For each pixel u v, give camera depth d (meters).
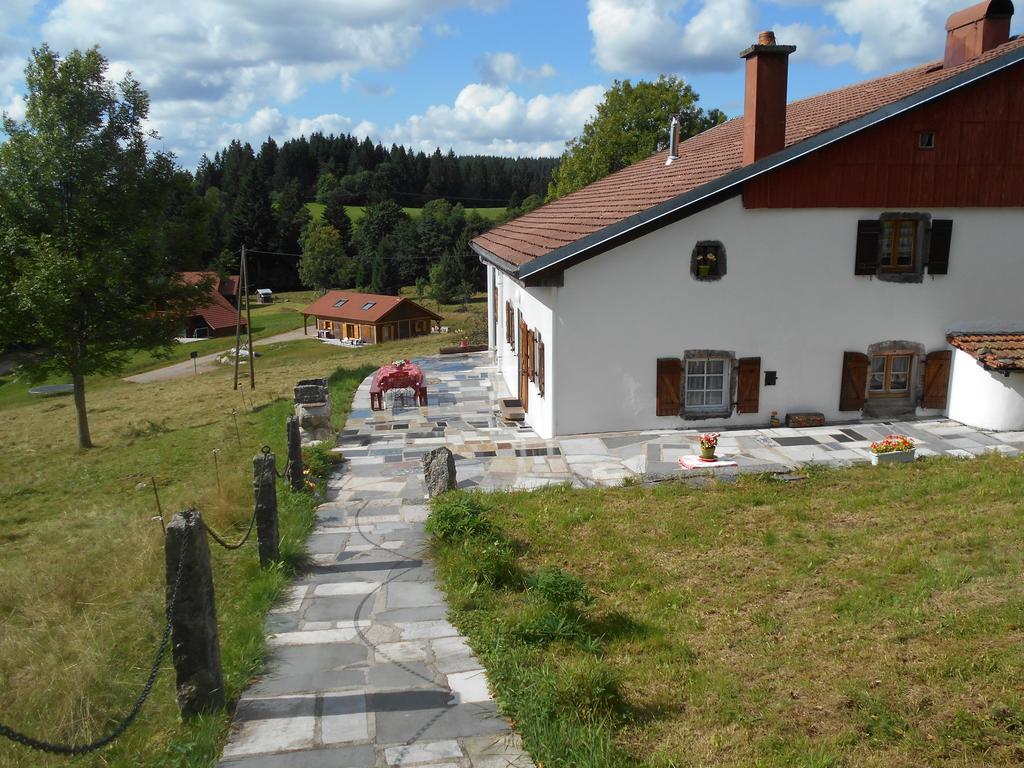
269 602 7.52
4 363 49.47
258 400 27.62
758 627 6.82
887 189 13.30
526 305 15.53
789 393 13.94
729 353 13.62
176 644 5.41
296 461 11.05
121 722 5.56
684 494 10.68
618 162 37.81
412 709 5.70
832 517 9.55
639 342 13.41
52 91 22.59
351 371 23.75
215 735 5.29
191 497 12.41
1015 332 14.10
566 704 5.54
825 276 13.56
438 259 94.19
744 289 13.43
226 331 70.62
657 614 7.19
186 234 25.05
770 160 12.70
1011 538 8.21
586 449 12.83
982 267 13.89
